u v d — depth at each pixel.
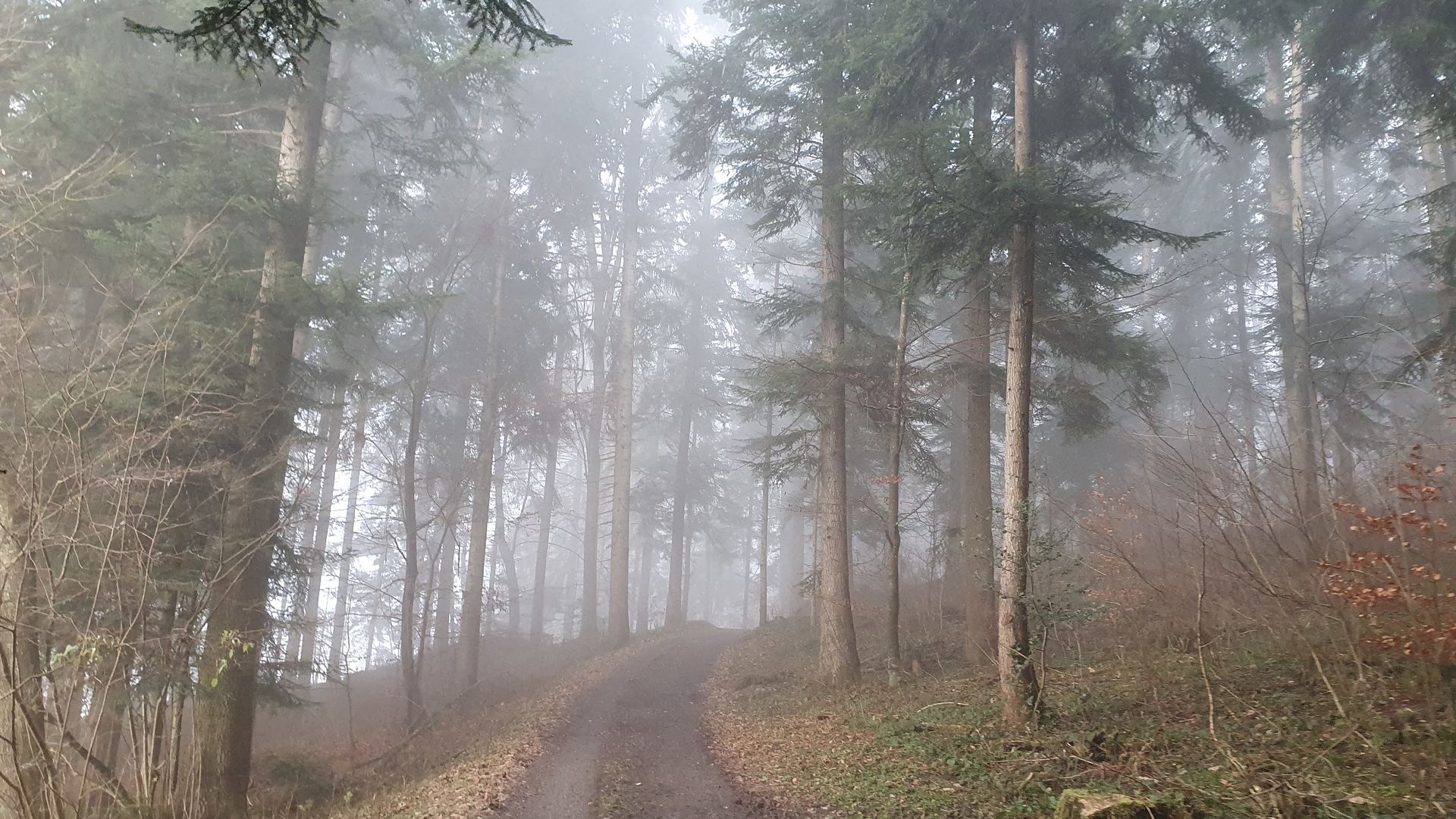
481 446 22.00
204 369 9.67
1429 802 5.53
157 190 11.13
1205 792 6.29
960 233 10.08
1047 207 9.49
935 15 10.88
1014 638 9.79
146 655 9.86
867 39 11.30
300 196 12.08
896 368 14.38
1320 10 12.41
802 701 14.00
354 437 19.25
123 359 9.69
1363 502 9.14
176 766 9.96
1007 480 10.28
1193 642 10.52
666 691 17.12
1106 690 9.96
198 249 11.38
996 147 12.30
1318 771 6.41
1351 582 6.96
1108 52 11.59
